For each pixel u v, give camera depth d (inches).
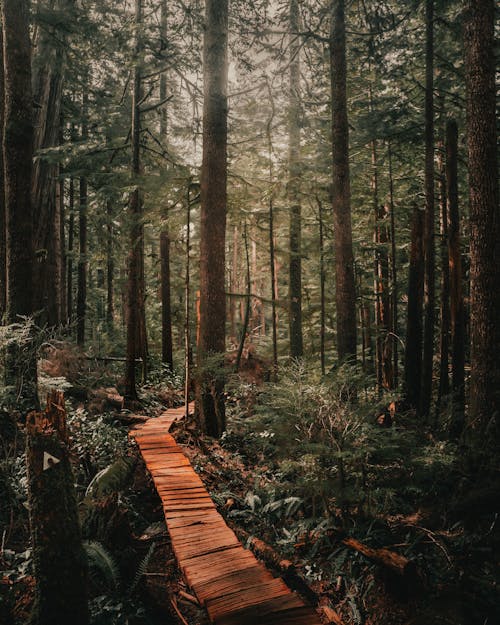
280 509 267.6
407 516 252.5
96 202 567.8
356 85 667.4
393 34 537.6
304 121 561.9
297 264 700.7
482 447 264.5
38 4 441.4
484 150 291.4
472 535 220.2
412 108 593.0
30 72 334.6
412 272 449.1
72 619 155.3
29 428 153.7
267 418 293.9
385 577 194.4
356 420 250.1
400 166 651.5
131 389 478.0
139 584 199.5
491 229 288.5
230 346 814.5
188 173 500.1
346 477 255.8
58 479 154.5
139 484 298.5
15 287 323.6
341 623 184.9
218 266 431.8
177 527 226.8
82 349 574.9
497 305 285.9
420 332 446.0
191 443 377.4
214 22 428.5
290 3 519.5
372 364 717.9
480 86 292.5
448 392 461.4
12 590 173.9
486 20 292.2
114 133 694.5
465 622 169.6
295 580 209.9
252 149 562.9
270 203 605.0
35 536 153.7
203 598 170.1
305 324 773.3
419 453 258.4
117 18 545.0
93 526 215.8
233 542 213.9
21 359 276.2
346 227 442.0
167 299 732.7
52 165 514.6
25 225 328.2
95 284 1147.3
